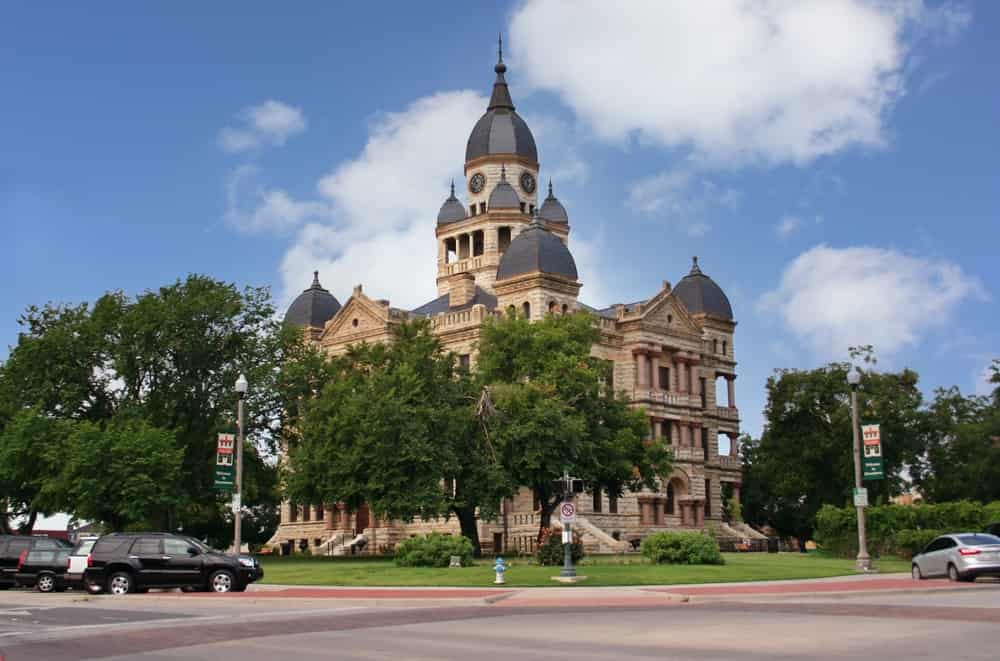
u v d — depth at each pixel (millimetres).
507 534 95438
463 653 23750
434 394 77125
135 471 69562
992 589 43031
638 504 101812
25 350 76438
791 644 24469
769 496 122625
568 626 29953
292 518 109938
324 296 120188
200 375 79562
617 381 104875
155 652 24797
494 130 121250
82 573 48188
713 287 124000
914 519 74125
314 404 77500
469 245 120938
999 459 97562
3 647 26031
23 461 74250
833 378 103562
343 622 32281
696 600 41125
